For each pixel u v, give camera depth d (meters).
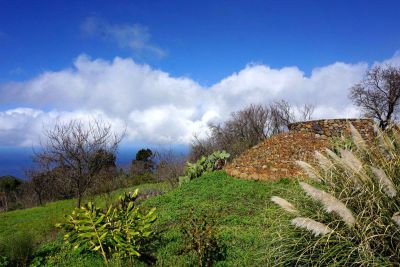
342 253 4.40
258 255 5.96
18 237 8.17
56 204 22.61
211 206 10.56
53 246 8.59
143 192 17.92
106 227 6.96
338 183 5.06
